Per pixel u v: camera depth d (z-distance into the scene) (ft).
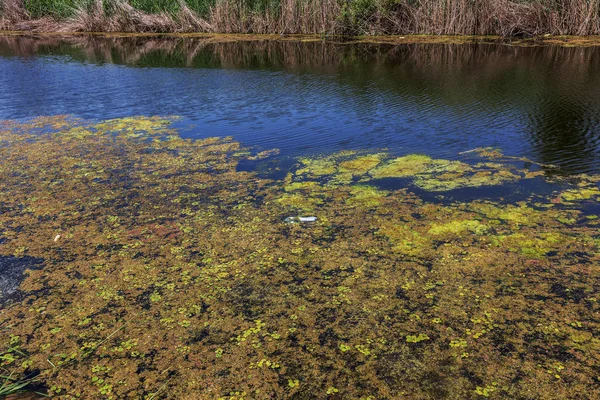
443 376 8.48
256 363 8.89
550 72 30.66
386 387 8.31
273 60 38.68
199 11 55.42
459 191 15.19
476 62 34.86
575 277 10.86
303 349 9.16
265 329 9.69
